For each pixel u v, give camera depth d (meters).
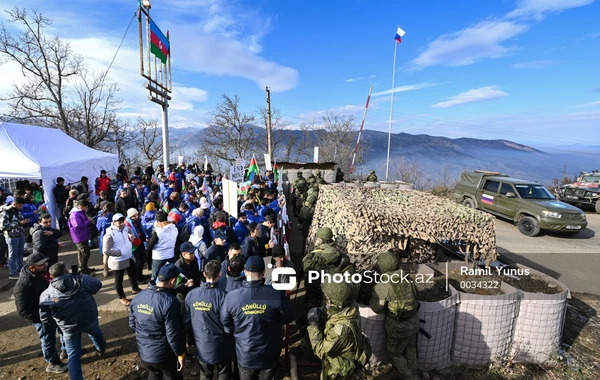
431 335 4.37
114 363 4.46
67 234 9.96
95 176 12.68
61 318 3.68
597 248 10.63
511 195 12.60
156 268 5.70
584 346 5.29
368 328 4.30
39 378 4.16
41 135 11.61
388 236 5.27
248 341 3.32
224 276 4.51
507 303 4.53
